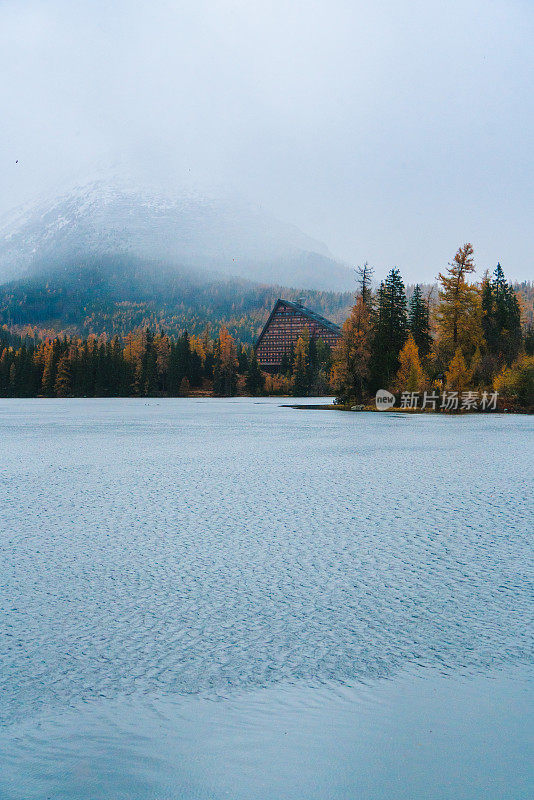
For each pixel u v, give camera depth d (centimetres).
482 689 773
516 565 1305
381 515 1809
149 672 824
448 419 6525
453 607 1062
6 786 589
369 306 8850
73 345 17612
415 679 800
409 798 572
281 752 639
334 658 864
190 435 4738
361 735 671
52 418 7131
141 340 18650
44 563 1331
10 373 16688
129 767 617
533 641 920
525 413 7388
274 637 938
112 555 1392
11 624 992
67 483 2419
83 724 695
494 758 630
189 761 623
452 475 2592
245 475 2617
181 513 1845
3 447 3853
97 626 984
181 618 1017
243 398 16388
